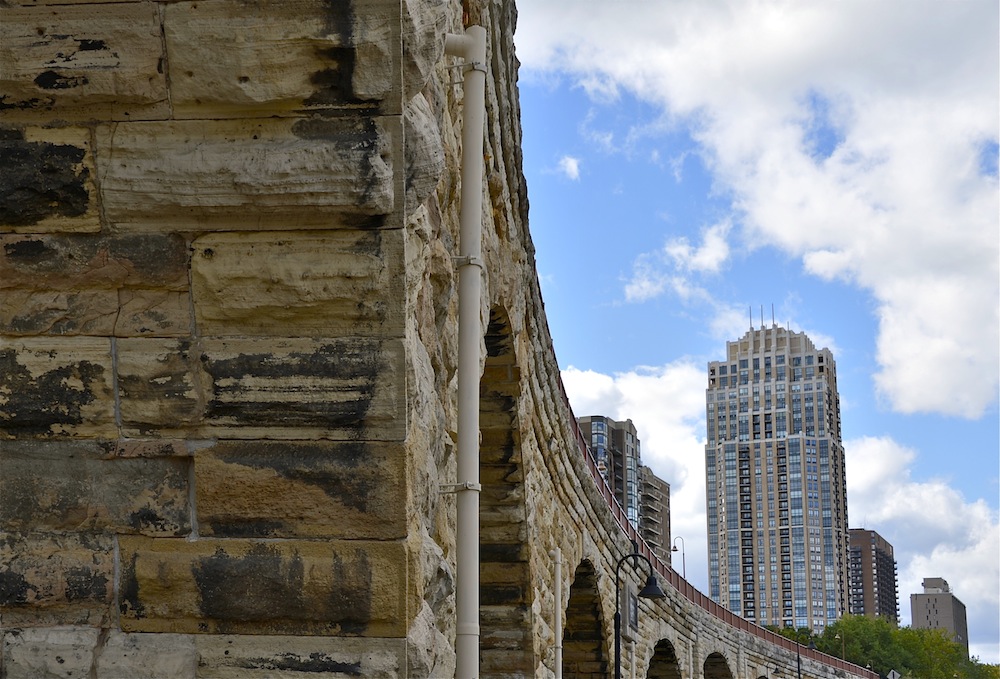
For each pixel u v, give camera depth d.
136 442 4.41
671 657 30.75
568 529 16.86
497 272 10.18
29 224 4.44
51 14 4.42
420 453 5.02
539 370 13.80
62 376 4.41
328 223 4.41
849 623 113.31
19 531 4.39
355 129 4.40
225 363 4.40
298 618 4.28
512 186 10.91
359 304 4.39
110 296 4.45
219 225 4.43
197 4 4.39
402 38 4.42
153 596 4.32
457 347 6.80
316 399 4.37
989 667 118.50
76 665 4.26
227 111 4.42
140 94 4.39
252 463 4.34
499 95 9.64
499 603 12.70
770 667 45.53
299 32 4.36
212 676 4.26
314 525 4.32
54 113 4.44
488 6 8.57
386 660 4.25
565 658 20.78
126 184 4.39
